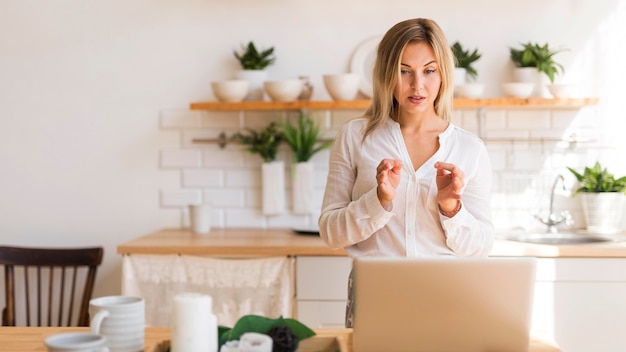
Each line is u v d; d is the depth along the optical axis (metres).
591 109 3.78
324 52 3.84
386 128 2.23
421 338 1.56
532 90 3.65
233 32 3.87
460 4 3.79
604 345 3.16
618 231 3.66
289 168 3.88
